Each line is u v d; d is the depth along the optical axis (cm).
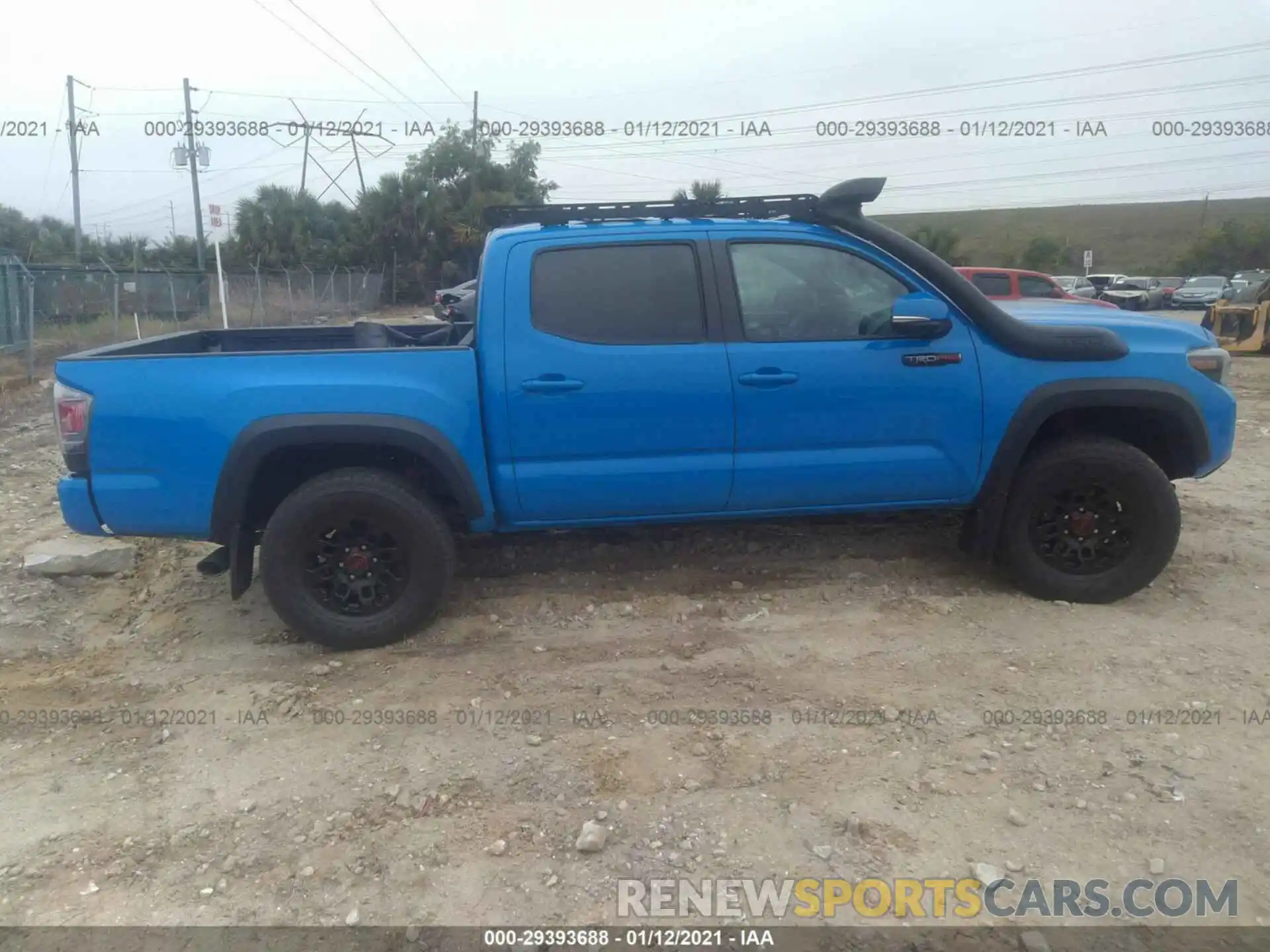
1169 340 451
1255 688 373
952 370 432
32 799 327
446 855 290
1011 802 308
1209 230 6225
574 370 416
